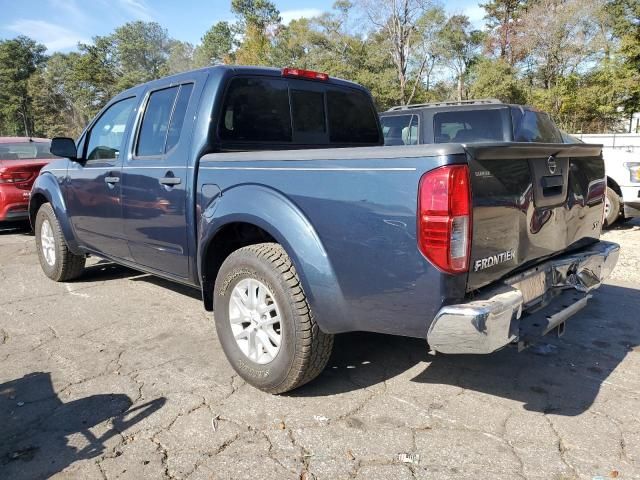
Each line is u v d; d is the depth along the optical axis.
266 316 3.18
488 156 2.54
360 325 2.83
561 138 8.19
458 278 2.48
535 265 3.10
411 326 2.64
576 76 34.88
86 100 79.19
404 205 2.51
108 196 4.52
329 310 2.87
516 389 3.30
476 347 2.45
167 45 96.88
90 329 4.36
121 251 4.61
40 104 84.38
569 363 3.67
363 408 3.07
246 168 3.24
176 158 3.77
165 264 4.09
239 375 3.42
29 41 92.88
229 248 3.70
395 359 3.74
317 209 2.84
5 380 3.45
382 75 42.97
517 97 38.12
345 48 46.03
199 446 2.70
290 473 2.49
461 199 2.42
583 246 3.69
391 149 2.56
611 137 9.58
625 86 29.97
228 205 3.29
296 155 2.95
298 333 2.99
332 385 3.36
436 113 7.53
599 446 2.68
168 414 3.00
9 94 88.50
